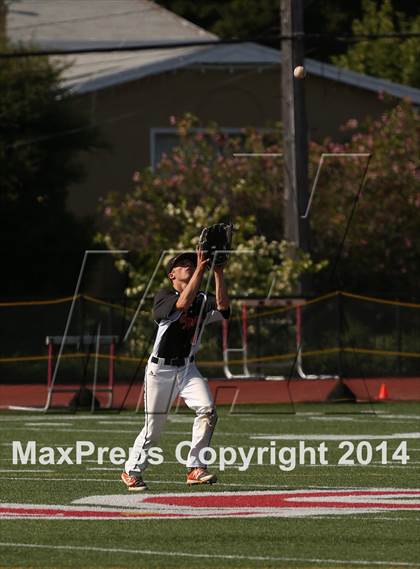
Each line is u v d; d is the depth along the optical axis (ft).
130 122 353.10
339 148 297.12
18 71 292.81
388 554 75.82
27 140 291.58
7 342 233.35
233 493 100.89
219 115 360.07
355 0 485.56
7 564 72.64
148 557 74.79
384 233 290.56
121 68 355.56
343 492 101.45
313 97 365.61
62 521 87.04
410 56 439.22
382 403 195.21
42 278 296.71
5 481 108.37
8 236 292.61
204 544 78.79
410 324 235.81
